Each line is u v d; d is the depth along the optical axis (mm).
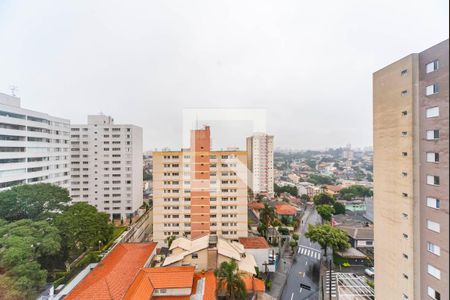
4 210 34875
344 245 43406
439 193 18156
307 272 40625
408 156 20391
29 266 24609
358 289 35438
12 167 46281
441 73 18047
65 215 36719
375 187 24594
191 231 46125
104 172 71438
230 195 46625
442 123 17953
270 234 55875
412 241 20000
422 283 19500
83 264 35312
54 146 58031
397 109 21578
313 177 131125
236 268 28750
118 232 57500
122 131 71875
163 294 26625
